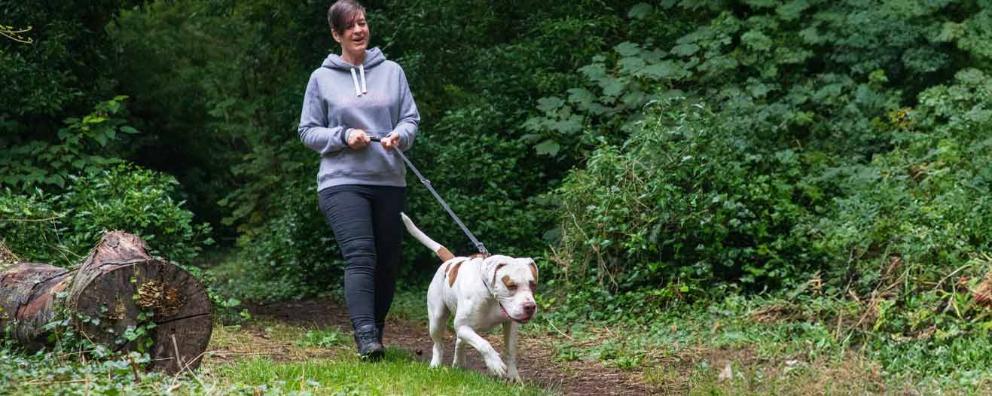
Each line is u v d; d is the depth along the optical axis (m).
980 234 7.21
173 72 18.39
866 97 10.82
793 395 5.08
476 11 12.88
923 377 5.55
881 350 6.04
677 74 11.22
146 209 7.86
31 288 4.89
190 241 8.56
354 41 5.75
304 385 4.58
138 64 17.95
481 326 5.29
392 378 4.89
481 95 11.93
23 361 4.41
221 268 14.37
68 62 11.11
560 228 9.49
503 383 5.07
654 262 8.39
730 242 8.41
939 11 11.47
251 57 15.02
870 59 11.32
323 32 13.03
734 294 7.73
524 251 10.43
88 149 10.54
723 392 5.18
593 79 11.22
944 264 6.81
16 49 10.56
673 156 8.59
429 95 12.09
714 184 8.39
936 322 6.14
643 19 12.40
